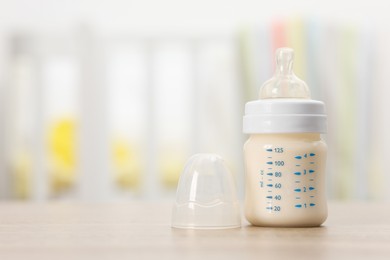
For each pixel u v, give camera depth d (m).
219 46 1.89
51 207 0.90
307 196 0.56
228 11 2.23
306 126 0.55
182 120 2.06
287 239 0.47
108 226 0.58
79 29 1.73
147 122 1.81
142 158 1.92
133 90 2.06
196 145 1.81
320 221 0.56
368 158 1.81
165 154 2.05
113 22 2.24
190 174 0.58
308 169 0.56
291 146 0.55
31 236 0.49
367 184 1.80
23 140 1.87
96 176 1.68
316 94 1.74
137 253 0.39
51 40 1.78
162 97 2.07
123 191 2.04
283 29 1.75
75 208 0.88
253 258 0.37
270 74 1.73
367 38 1.81
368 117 1.81
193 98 1.81
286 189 0.55
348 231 0.53
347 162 1.75
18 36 1.81
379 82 2.14
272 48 1.74
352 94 1.77
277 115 0.55
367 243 0.45
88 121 1.69
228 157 1.92
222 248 0.42
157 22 2.23
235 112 1.81
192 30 2.04
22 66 1.85
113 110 2.05
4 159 1.85
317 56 1.75
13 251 0.40
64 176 1.93
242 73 1.75
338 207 0.91
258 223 0.57
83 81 1.70
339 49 1.77
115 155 2.04
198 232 0.52
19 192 1.86
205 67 1.91
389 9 2.20
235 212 0.57
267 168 0.56
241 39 1.76
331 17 2.22
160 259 0.37
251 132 0.57
